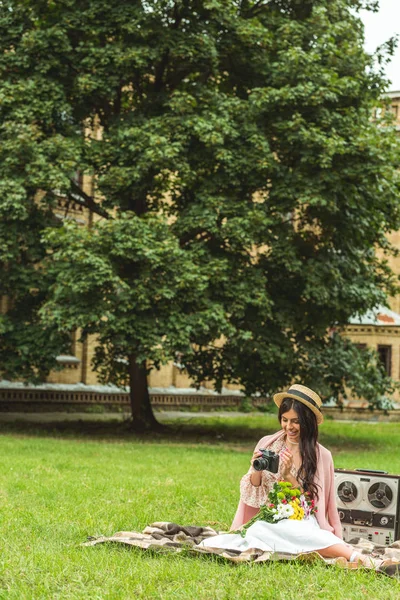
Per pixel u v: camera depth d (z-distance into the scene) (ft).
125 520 28.27
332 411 125.39
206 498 35.09
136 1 70.54
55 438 67.00
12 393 98.37
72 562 20.17
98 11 69.10
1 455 49.52
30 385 100.27
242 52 72.69
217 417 111.34
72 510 30.09
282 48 72.69
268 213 70.49
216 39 72.23
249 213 66.54
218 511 31.65
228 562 20.12
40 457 49.26
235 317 70.08
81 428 78.95
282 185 68.33
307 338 75.82
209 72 74.74
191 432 80.89
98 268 61.93
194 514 30.58
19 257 69.87
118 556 20.84
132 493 35.60
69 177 67.72
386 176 69.00
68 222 64.85
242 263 71.31
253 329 70.54
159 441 69.67
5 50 71.31
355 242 75.15
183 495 35.35
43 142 66.49
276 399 22.25
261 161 66.95
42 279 68.03
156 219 64.75
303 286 72.64
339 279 72.43
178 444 66.95
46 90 68.03
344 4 77.46
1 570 19.27
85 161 69.72
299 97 67.82
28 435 68.54
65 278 62.80
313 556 19.92
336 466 52.90
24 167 66.13
